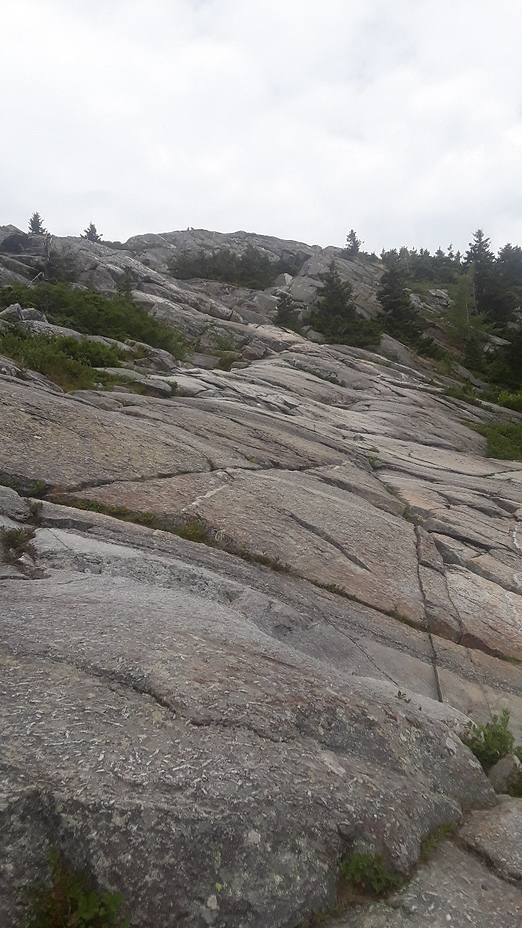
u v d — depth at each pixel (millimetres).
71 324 21656
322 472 10500
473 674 5906
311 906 2527
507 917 2662
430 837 3094
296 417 15555
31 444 7488
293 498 8555
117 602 4469
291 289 51281
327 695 3781
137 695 3299
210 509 7410
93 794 2539
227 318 37500
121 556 5566
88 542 5746
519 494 12250
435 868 2914
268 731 3262
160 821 2521
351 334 36938
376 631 6113
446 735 4023
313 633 5504
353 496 9750
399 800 3162
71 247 49844
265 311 44750
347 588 6750
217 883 2422
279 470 9867
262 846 2598
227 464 9078
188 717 3197
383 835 2906
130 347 19672
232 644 4117
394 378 27078
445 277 73562
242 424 11945
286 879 2543
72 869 2330
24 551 5340
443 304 57250
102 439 8328
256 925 2367
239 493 8133
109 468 7621
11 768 2566
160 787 2676
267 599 5719
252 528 7281
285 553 7012
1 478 6605
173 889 2355
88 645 3684
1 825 2336
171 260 64312
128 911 2271
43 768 2607
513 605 7445
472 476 13445
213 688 3479
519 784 3936
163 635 3988
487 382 37625
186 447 9164
